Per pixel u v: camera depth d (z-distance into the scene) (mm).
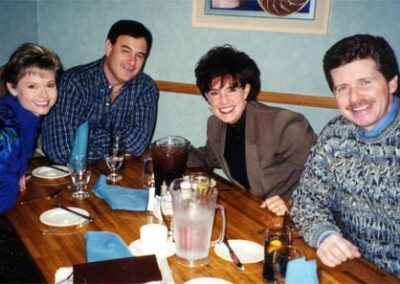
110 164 1722
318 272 1069
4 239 1193
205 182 1391
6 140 1496
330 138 1471
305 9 2518
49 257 1098
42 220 1291
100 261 953
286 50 2611
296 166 1850
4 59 2967
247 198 1538
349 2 2447
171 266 1084
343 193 1447
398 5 2387
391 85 1325
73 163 1536
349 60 1272
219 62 1739
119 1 2812
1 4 2859
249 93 1841
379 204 1354
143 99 2357
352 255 1154
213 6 2684
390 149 1322
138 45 2193
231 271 1069
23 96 1775
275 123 1812
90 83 2248
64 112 2127
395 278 1048
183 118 2943
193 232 1068
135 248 1137
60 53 3041
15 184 1431
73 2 2902
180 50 2814
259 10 2602
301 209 1428
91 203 1447
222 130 1928
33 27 3027
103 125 2332
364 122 1305
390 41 2449
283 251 1056
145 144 2264
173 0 2732
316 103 2596
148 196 1422
